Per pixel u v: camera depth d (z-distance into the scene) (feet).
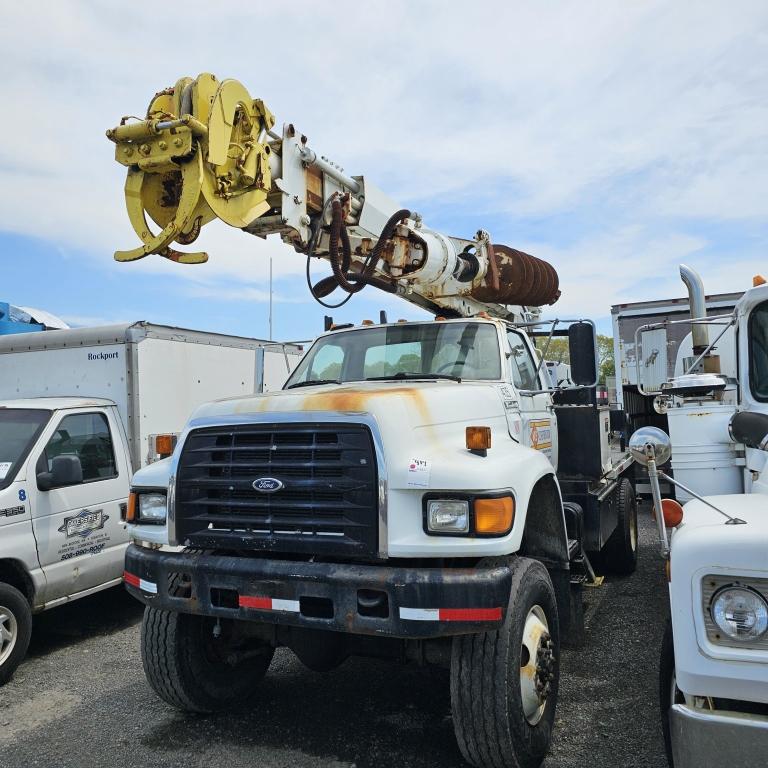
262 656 14.06
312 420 10.37
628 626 17.54
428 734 12.20
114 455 20.52
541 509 12.37
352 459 9.96
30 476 17.43
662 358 25.61
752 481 12.16
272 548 10.37
